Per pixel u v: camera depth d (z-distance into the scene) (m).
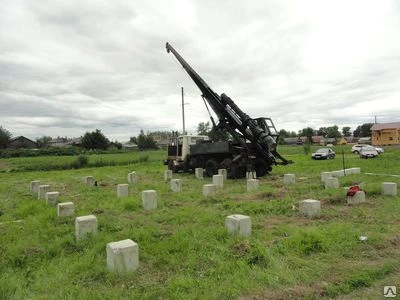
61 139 116.44
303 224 7.00
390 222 6.92
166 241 5.90
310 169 19.88
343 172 15.53
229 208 8.73
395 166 19.53
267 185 13.12
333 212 7.93
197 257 5.15
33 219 7.96
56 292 4.12
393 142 64.31
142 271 4.76
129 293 4.06
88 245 5.91
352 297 3.87
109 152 58.94
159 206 9.34
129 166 28.70
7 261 5.12
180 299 3.85
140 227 7.00
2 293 4.05
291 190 11.38
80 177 19.97
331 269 4.58
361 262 4.82
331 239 5.66
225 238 6.04
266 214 8.04
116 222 7.53
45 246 5.82
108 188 14.15
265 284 4.18
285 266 4.68
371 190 10.09
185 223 7.40
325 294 3.95
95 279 4.54
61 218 8.06
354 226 6.64
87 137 64.81
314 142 91.62
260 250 5.04
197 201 9.94
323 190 10.95
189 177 17.70
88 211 8.86
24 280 4.47
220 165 16.98
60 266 4.94
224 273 4.53
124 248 4.66
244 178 16.28
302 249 5.26
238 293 3.95
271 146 15.50
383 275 4.40
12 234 6.68
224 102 16.67
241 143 16.02
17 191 14.22
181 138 20.48
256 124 15.89
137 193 12.29
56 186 15.45
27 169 28.33
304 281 4.25
